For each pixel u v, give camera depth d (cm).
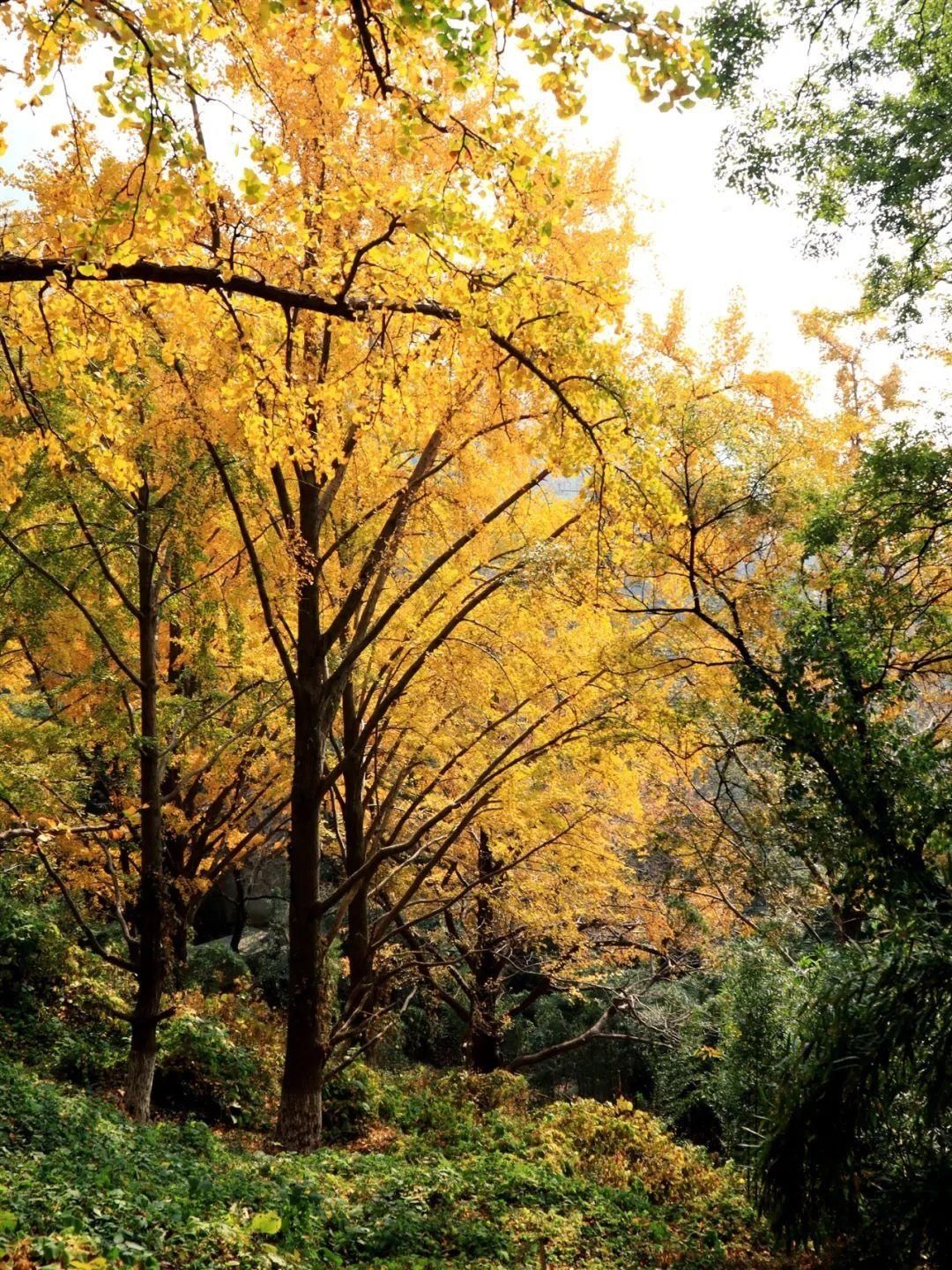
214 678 1077
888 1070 580
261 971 1738
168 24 341
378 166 677
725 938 1280
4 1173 509
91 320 496
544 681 999
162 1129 822
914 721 962
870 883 695
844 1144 590
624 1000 1473
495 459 845
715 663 858
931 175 836
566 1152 917
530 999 1588
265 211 470
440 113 392
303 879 922
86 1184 531
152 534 938
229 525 988
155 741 934
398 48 374
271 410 541
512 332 479
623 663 925
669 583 916
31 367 558
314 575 897
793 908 969
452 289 455
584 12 334
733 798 950
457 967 1597
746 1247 712
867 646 762
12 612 944
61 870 1065
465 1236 662
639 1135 976
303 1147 877
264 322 554
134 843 1059
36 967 1191
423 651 1011
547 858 1227
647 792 1277
